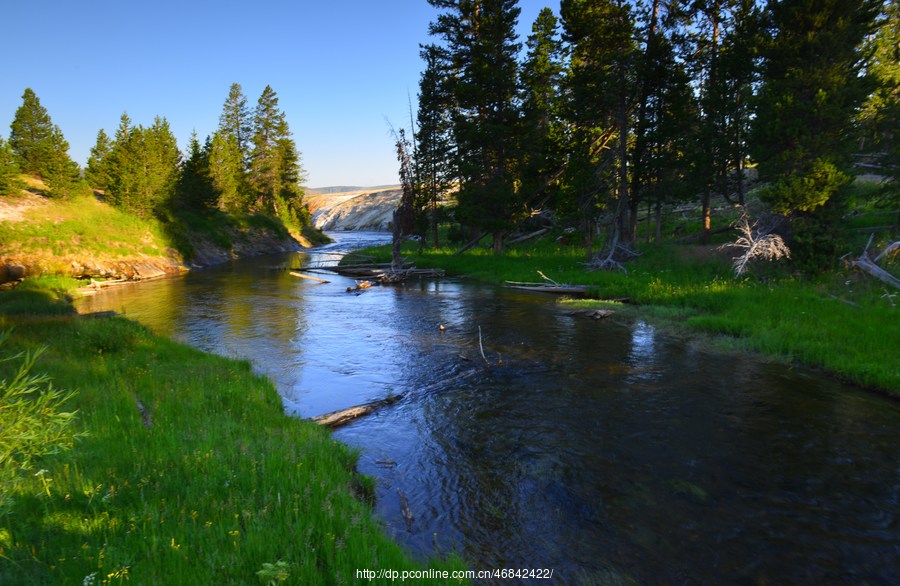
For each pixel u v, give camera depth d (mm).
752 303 15359
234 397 8391
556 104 35094
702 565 4680
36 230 31234
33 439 3273
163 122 53344
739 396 9086
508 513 5535
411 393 9609
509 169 33406
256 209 67438
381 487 6086
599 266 25156
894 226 19859
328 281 28688
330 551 4043
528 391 9547
